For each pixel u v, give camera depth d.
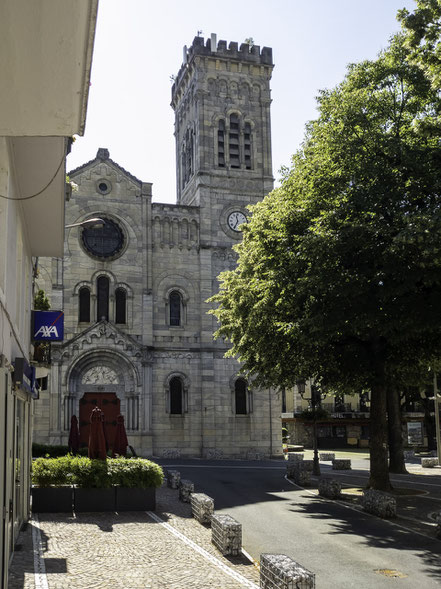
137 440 48.47
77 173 51.22
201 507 19.08
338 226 22.39
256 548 16.14
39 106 6.29
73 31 5.19
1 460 10.16
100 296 50.25
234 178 55.47
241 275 32.69
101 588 11.73
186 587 11.93
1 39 5.31
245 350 31.50
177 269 52.59
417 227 19.00
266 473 37.56
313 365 28.44
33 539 15.98
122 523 18.81
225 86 57.34
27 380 15.70
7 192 10.87
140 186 52.44
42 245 19.44
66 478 20.77
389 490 27.19
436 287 21.84
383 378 26.48
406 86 24.75
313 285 22.17
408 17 19.62
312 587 10.09
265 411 52.47
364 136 23.45
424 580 13.11
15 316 13.98
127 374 49.19
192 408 50.81
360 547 16.33
